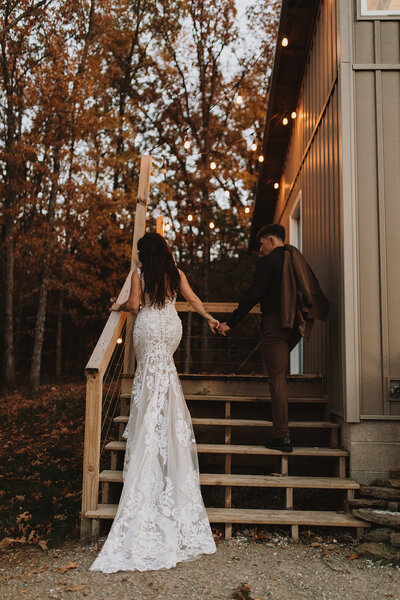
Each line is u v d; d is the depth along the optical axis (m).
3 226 14.71
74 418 8.52
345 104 3.96
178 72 17.70
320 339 4.86
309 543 3.26
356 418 3.70
